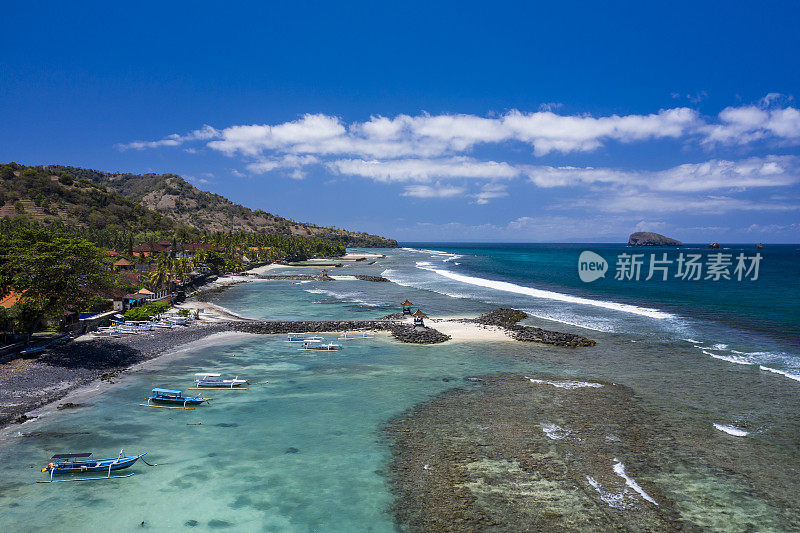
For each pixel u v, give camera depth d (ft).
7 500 64.64
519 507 63.46
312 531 59.11
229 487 68.90
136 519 61.11
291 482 70.23
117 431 87.10
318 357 142.31
